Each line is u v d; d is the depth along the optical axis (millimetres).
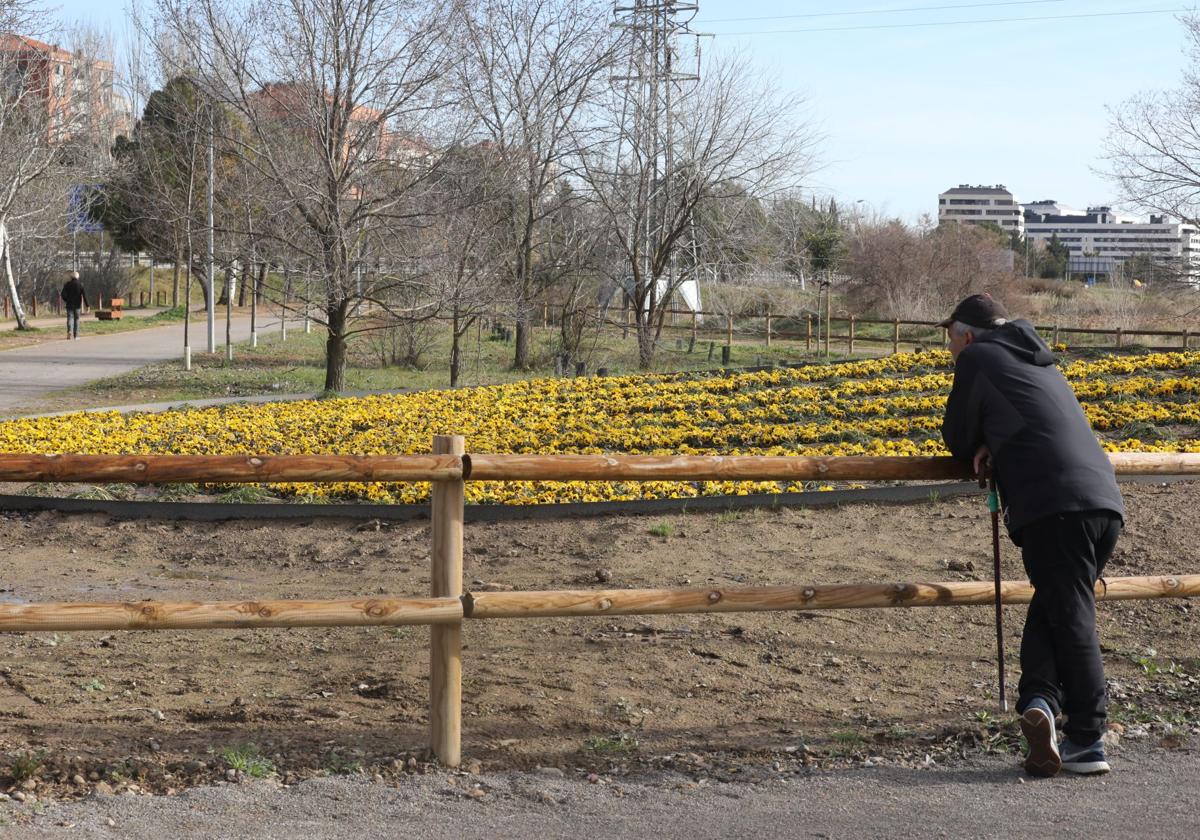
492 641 6672
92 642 6730
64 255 61969
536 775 4520
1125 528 8938
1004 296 51062
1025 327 4707
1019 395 4492
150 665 6238
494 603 4523
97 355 32031
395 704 5504
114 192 41875
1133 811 4082
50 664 6227
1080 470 4398
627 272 31156
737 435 14383
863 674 6039
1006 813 4074
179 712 5355
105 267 63562
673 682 5898
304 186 21031
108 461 4336
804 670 6109
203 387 23906
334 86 21281
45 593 8070
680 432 14633
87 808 4047
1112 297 53312
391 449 13711
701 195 29547
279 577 8586
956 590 4836
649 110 29656
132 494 11828
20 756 4586
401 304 23609
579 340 28531
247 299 70500
